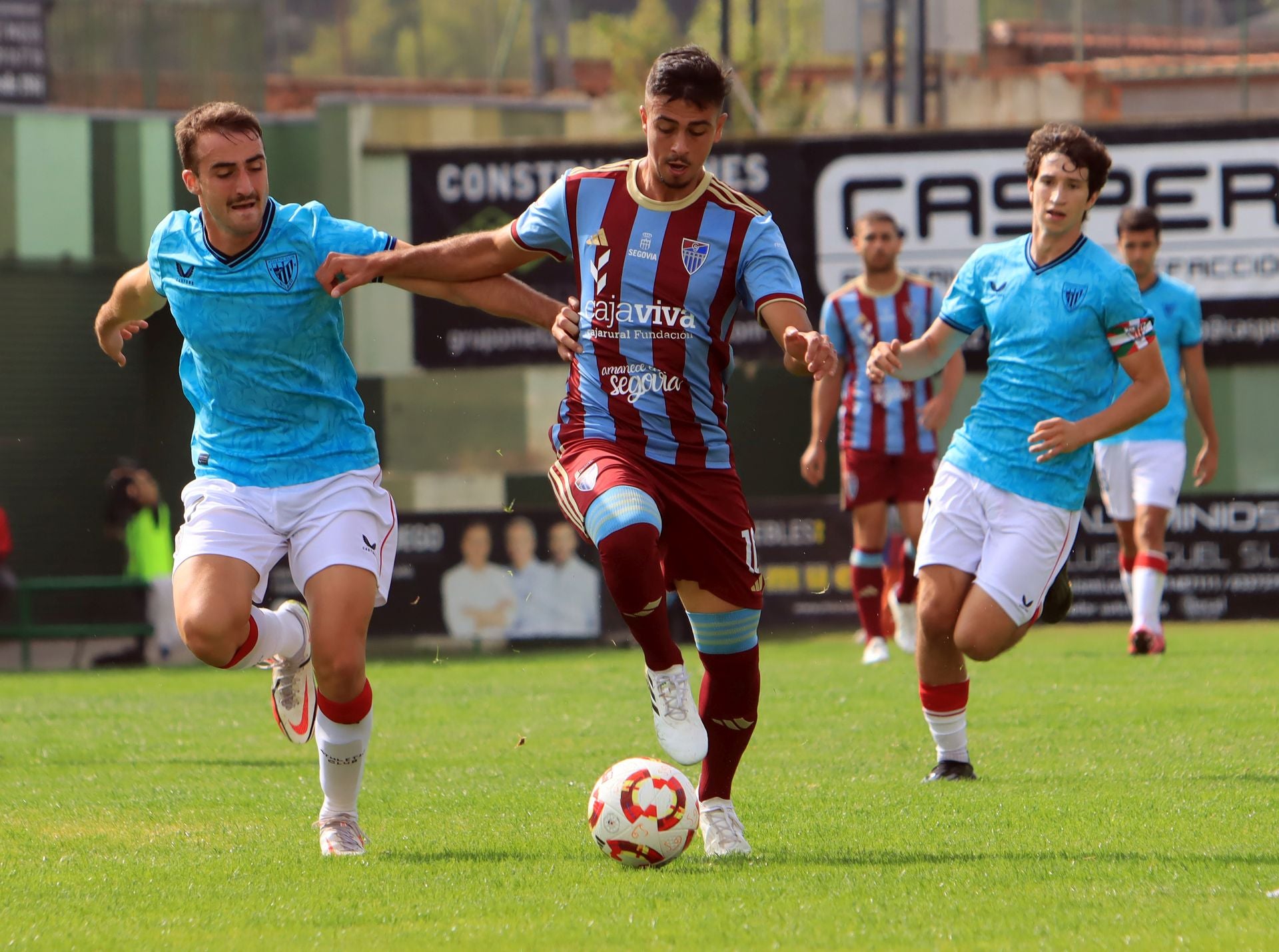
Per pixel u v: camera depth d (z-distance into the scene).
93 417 59.38
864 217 37.25
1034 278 20.94
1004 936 12.66
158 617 49.88
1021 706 28.33
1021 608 20.53
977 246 48.38
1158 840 16.70
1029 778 21.17
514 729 27.59
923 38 61.72
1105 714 27.12
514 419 51.78
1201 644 39.75
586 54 74.00
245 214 16.05
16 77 58.31
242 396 16.70
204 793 21.36
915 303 37.03
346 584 16.39
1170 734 24.77
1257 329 48.00
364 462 17.06
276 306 16.42
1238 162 47.66
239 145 15.89
